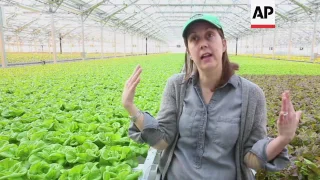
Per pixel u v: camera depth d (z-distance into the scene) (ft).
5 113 15.79
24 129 12.96
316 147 9.50
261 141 6.67
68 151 9.68
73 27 144.97
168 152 8.09
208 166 7.28
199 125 7.22
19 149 9.89
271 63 86.22
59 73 45.09
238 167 7.14
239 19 129.18
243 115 6.93
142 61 96.68
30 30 144.36
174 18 149.38
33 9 71.00
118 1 91.71
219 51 6.77
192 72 7.56
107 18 108.88
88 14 93.81
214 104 7.20
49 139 11.18
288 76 41.04
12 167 8.54
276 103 18.06
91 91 24.41
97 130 12.72
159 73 44.86
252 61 102.06
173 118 7.80
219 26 6.70
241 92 7.08
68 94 23.11
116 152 9.92
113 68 59.82
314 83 32.58
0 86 28.45
